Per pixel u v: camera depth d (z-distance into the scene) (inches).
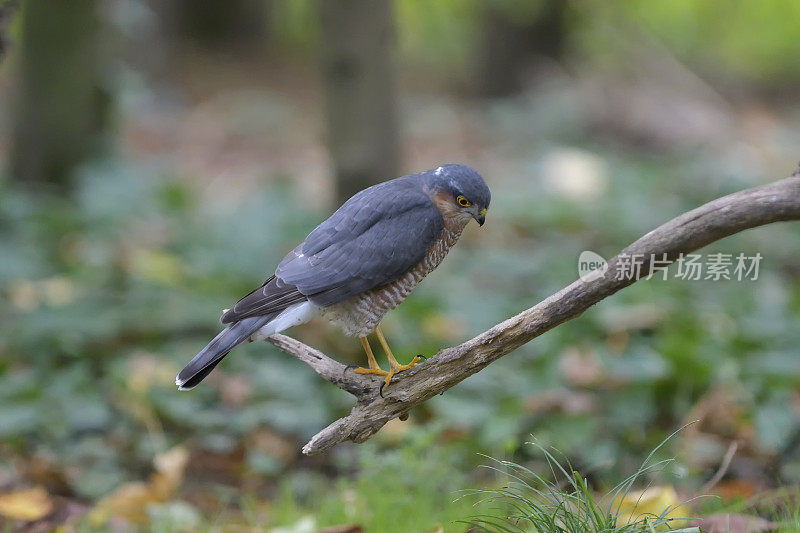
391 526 280.4
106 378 401.1
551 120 938.7
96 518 298.7
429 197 269.3
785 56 1347.2
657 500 267.7
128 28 609.0
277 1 1353.3
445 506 293.4
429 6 1355.8
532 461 342.6
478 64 1186.6
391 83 473.4
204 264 475.5
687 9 1378.0
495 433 338.0
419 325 431.2
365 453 311.6
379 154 472.7
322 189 724.0
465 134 956.6
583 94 984.9
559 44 1172.5
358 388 243.0
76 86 582.2
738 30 1386.6
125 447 362.3
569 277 502.0
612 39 1246.3
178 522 297.6
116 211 542.9
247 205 565.9
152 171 657.0
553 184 702.5
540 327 224.2
